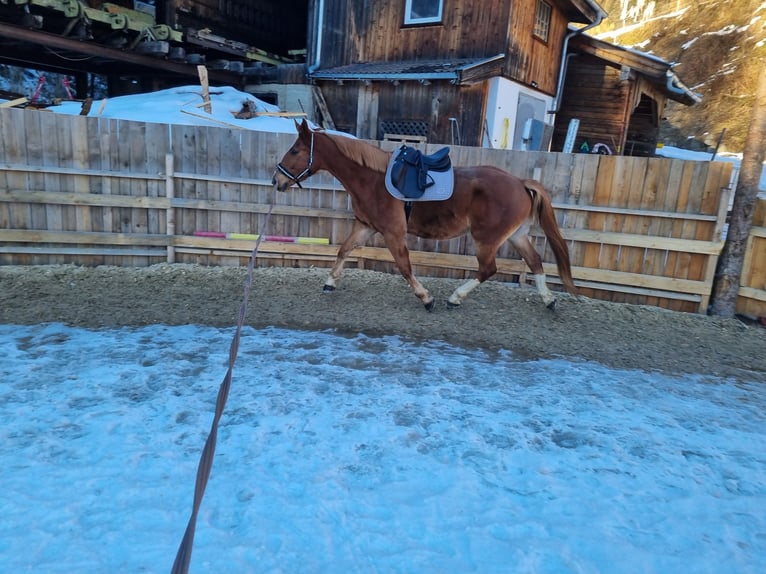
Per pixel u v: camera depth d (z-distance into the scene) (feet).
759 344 18.72
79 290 20.16
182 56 36.81
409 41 38.52
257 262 24.56
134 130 22.71
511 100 37.78
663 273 21.86
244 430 11.04
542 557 7.88
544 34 40.70
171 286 21.31
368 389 13.37
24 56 38.73
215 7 42.68
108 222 23.09
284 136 23.72
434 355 16.21
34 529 7.95
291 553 7.72
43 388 12.42
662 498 9.45
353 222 24.48
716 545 8.32
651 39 116.88
